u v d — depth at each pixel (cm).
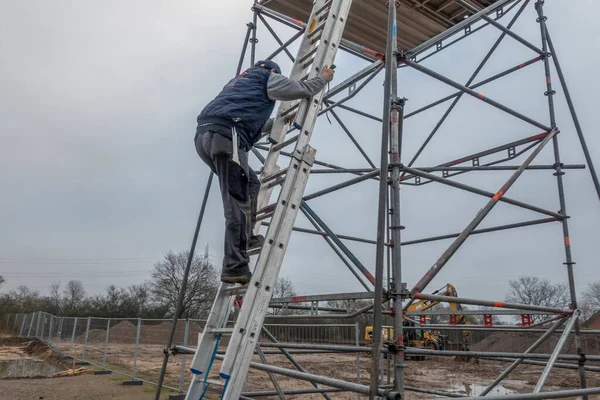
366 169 604
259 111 348
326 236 615
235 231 330
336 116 746
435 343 2019
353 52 729
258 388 1101
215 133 333
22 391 1104
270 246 326
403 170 389
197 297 5388
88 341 1955
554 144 557
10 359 2142
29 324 3153
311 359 1969
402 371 323
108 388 1149
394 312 344
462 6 631
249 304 311
